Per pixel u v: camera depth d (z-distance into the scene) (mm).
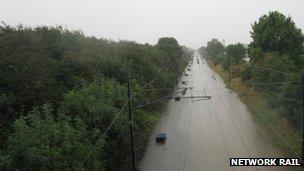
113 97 22547
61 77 21875
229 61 71750
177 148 28969
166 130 34906
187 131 34375
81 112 18703
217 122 37625
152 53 51250
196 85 67438
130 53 40094
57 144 14078
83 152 15156
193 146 29469
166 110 44750
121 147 21875
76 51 27172
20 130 12781
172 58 69500
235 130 33969
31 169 12227
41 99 17734
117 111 20656
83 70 24500
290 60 37156
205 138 31703
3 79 16391
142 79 36438
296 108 27562
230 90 58625
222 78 75188
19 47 18734
